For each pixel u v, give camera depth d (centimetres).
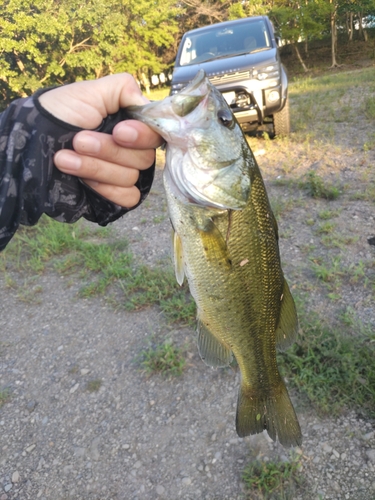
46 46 381
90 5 369
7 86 396
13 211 23
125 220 90
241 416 32
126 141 24
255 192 29
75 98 23
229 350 32
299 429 32
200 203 27
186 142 25
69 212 25
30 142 23
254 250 29
